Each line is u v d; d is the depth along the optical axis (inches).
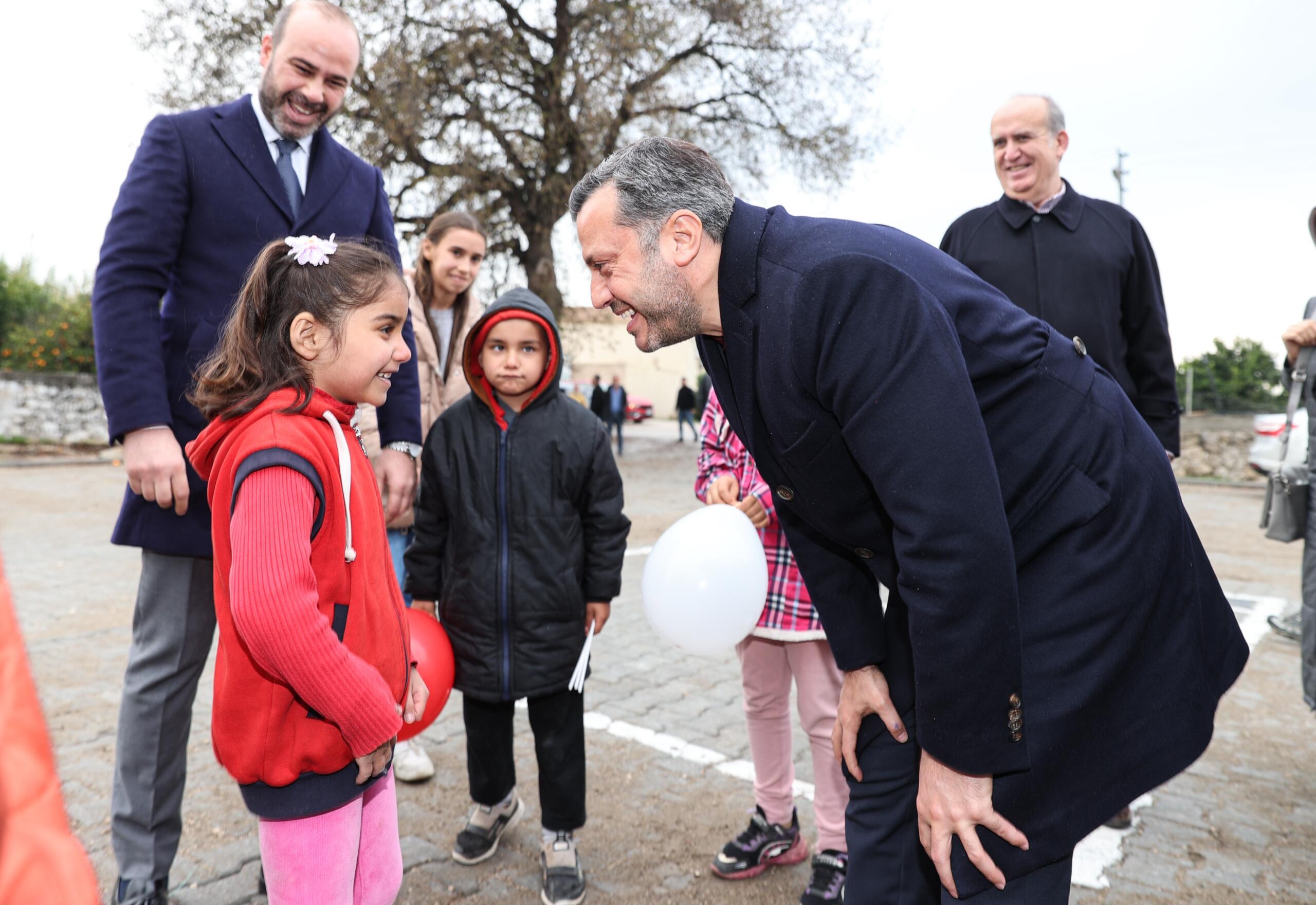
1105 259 110.0
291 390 61.6
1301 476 117.6
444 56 557.3
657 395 1700.3
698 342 65.1
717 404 99.3
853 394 50.7
